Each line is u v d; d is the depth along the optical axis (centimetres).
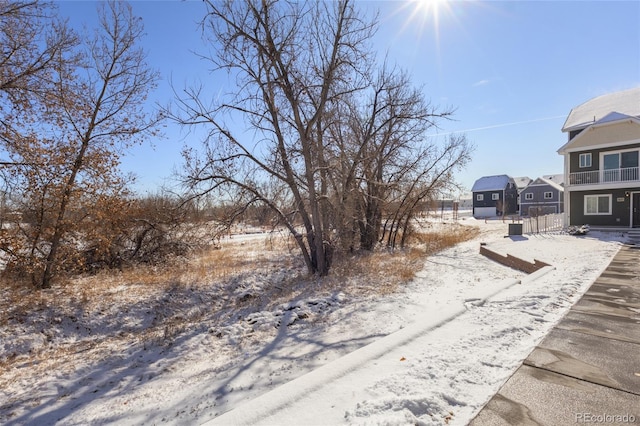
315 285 1149
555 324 473
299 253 1728
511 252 1483
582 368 344
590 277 791
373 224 1880
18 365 680
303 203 1295
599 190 2173
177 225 1288
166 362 682
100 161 1119
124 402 534
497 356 374
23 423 492
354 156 1477
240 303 1057
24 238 1038
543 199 4800
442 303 868
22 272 1074
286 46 1170
